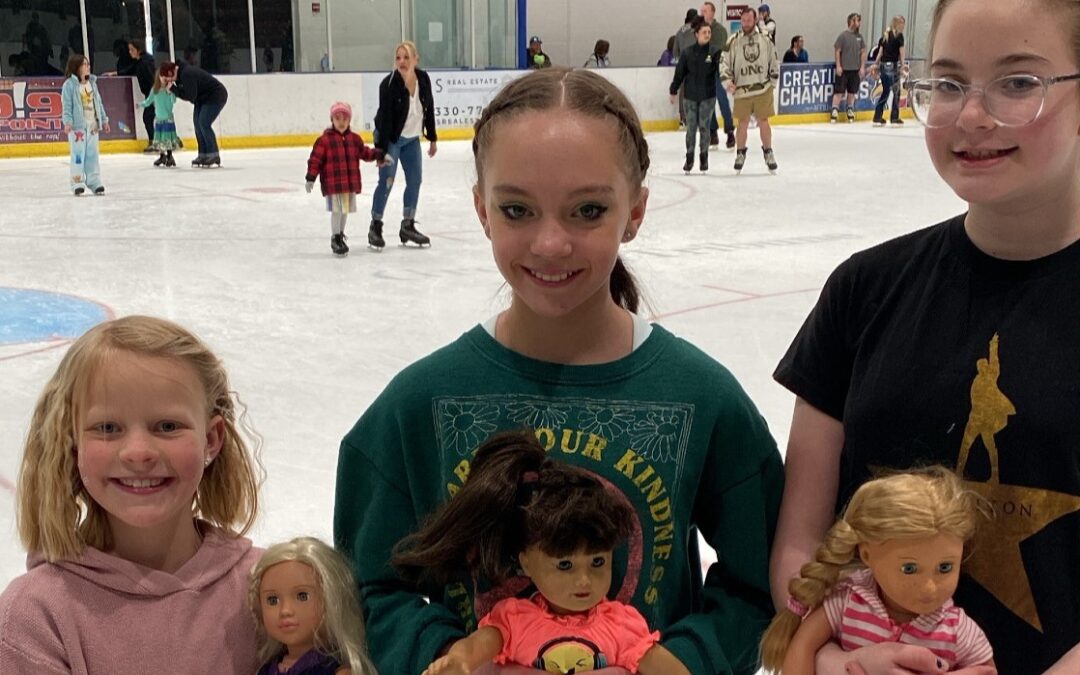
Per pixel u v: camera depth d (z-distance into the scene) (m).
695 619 1.52
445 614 1.55
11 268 7.30
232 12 17.39
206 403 1.65
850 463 1.59
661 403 1.55
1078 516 1.40
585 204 1.43
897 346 1.55
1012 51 1.35
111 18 16.53
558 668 1.38
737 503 1.59
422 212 10.14
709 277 6.84
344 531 1.70
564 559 1.37
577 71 1.52
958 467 1.47
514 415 1.55
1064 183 1.42
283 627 1.58
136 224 9.35
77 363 1.57
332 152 7.61
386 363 4.92
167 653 1.60
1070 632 1.43
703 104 12.98
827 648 1.44
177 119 16.45
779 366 1.74
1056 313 1.44
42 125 15.29
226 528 1.76
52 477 1.59
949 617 1.39
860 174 12.82
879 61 20.44
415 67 7.88
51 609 1.56
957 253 1.53
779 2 25.09
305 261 7.58
